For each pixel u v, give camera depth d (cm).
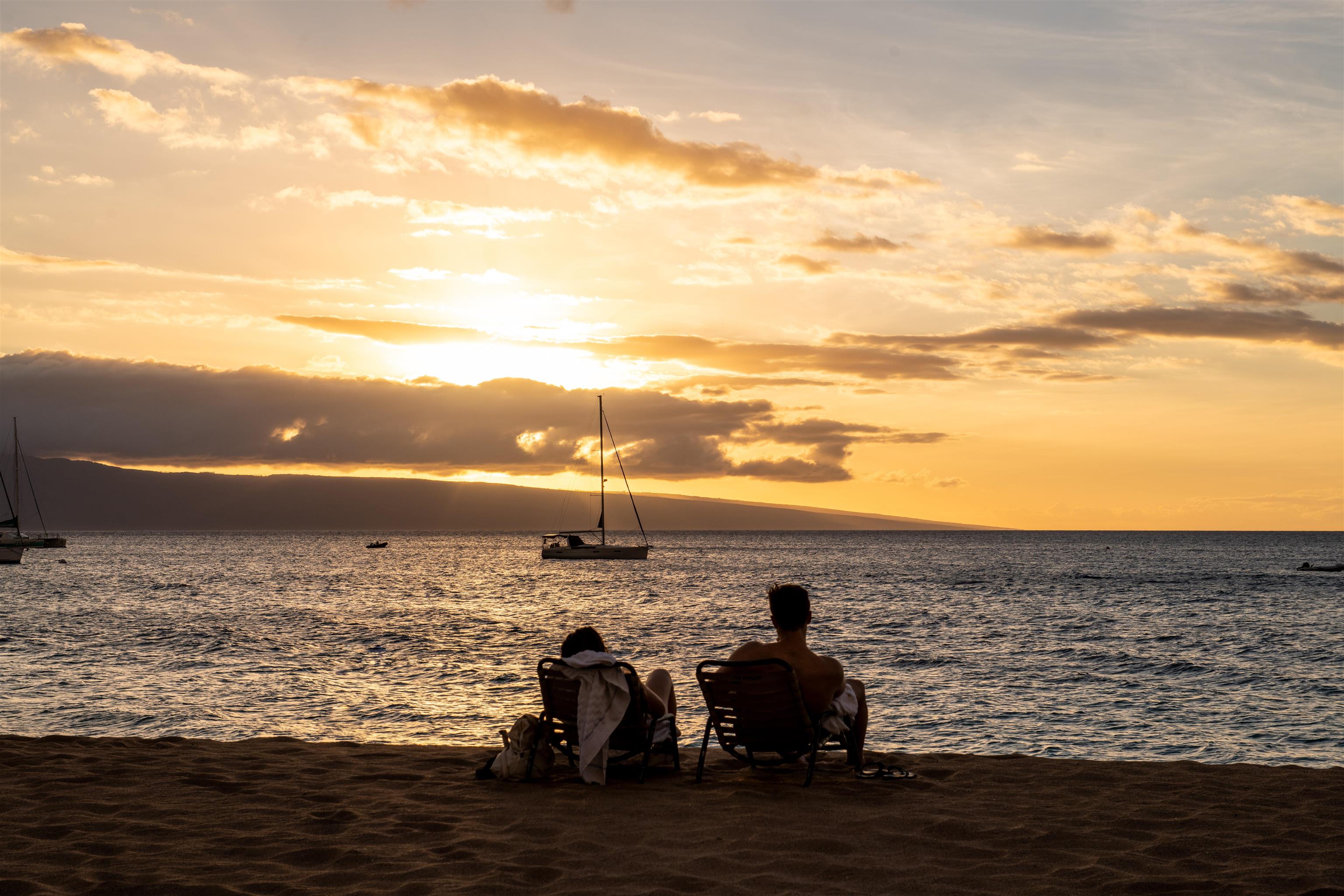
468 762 751
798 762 736
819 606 4725
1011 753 1499
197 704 1812
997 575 8081
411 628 3534
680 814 586
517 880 457
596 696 677
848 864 484
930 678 2298
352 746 830
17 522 12488
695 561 11812
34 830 543
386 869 477
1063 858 496
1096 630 3531
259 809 596
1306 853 505
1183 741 1588
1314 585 6538
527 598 5428
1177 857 500
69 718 1669
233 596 5469
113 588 6203
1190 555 14025
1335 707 1894
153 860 491
